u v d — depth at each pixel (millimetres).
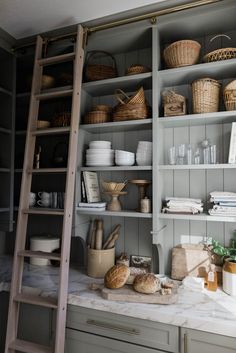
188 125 1849
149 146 1761
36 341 1597
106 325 1433
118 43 1939
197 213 1648
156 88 1699
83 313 1487
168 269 1877
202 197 1812
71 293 1544
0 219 2094
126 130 2010
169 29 1758
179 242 1859
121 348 1393
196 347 1243
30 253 1565
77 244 2170
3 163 2100
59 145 2213
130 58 2072
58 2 1660
